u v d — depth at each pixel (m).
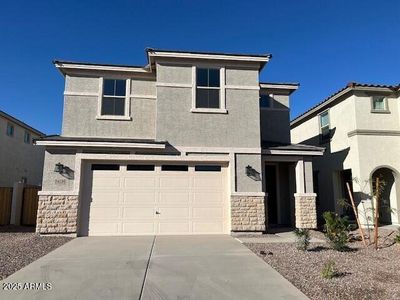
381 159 16.56
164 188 12.99
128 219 12.66
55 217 12.33
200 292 5.98
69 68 14.52
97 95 14.70
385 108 17.12
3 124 23.59
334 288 6.30
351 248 10.40
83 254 9.01
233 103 14.02
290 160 14.70
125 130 14.66
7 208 16.41
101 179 12.83
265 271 7.39
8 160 24.38
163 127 13.54
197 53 13.93
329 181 19.02
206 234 12.88
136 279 6.68
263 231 13.05
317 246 10.55
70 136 14.12
